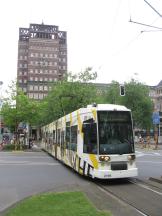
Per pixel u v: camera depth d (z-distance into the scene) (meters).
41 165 29.59
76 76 63.22
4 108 56.69
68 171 24.78
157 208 11.90
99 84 104.12
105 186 17.41
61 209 11.20
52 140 39.50
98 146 18.34
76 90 62.00
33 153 47.59
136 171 18.47
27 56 151.12
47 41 150.12
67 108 62.44
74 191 15.34
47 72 149.38
